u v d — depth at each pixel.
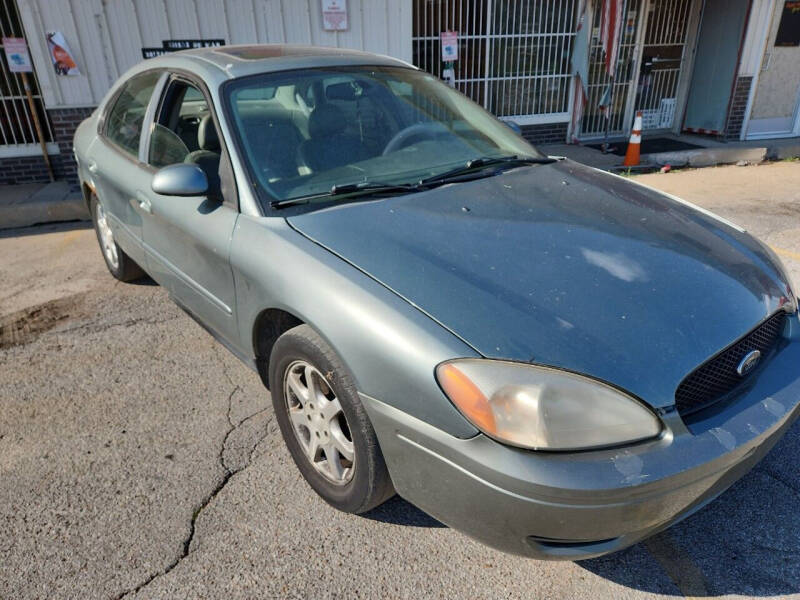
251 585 2.08
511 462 1.67
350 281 2.06
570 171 3.07
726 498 2.45
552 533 1.72
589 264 2.13
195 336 3.82
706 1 9.58
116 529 2.31
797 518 2.34
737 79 9.41
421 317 1.89
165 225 3.06
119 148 3.76
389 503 2.45
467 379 1.74
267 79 2.92
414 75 3.42
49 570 2.14
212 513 2.39
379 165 2.79
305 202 2.51
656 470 1.68
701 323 1.95
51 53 6.73
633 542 1.84
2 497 2.48
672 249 2.31
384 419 1.92
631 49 9.70
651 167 8.32
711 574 2.12
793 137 10.23
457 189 2.65
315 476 2.42
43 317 4.10
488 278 2.03
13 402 3.14
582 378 1.72
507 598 2.03
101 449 2.77
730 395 1.98
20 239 5.81
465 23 8.62
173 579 2.10
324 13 7.36
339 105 2.97
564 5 8.95
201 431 2.90
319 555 2.20
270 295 2.29
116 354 3.61
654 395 1.75
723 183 7.47
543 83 9.34
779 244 5.26
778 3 9.21
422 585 2.07
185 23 7.02
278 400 2.51
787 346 2.27
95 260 5.17
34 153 7.57
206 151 2.88
